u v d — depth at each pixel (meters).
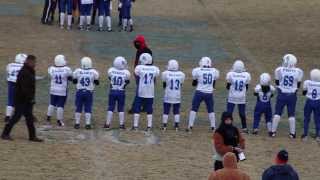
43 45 88.81
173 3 121.69
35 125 58.44
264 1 123.12
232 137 41.41
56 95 58.19
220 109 67.00
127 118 62.84
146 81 57.53
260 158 52.19
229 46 94.25
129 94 70.81
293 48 94.44
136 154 51.62
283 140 57.78
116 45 91.19
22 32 95.50
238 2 122.50
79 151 51.59
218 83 76.69
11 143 52.50
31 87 52.31
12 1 118.69
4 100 66.44
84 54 85.44
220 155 41.47
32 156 49.59
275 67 84.31
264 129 61.56
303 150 54.97
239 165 50.19
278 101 58.28
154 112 65.06
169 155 51.78
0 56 82.44
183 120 62.94
